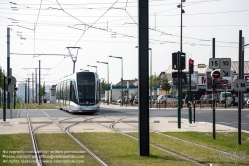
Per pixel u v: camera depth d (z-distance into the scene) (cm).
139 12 1328
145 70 1334
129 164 1202
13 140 1770
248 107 6197
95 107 3938
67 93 4291
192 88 5953
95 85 3988
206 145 1681
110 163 1220
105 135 2005
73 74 4131
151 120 3177
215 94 1923
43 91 13675
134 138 1888
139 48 1328
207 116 3778
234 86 1739
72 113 4262
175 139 1880
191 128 2477
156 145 1666
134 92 9669
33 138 1856
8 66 5194
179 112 2488
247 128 2541
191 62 2798
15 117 3522
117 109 5662
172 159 1302
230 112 4538
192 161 1270
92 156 1361
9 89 3117
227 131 2262
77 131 2234
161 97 7069
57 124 2731
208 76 6088
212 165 1205
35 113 4247
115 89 10181
